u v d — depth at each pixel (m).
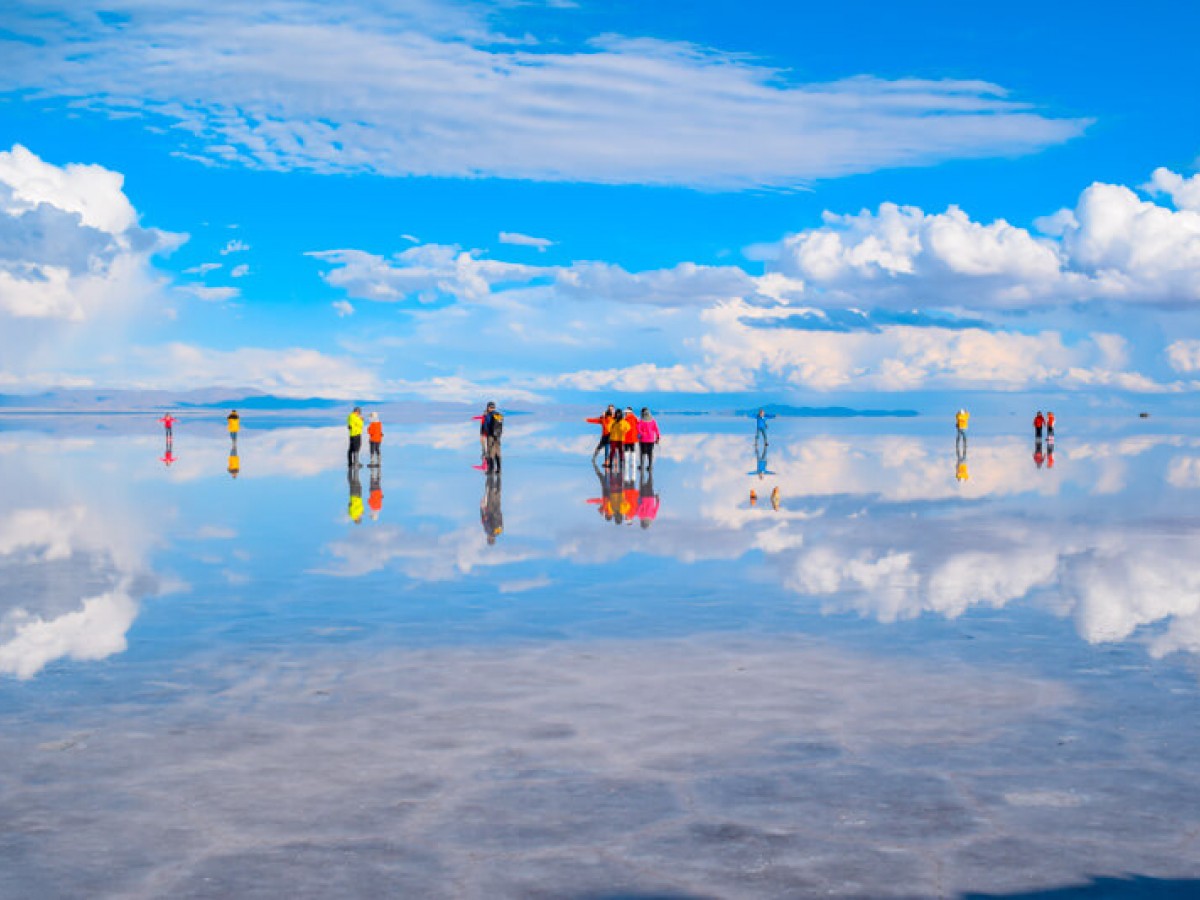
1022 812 4.89
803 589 10.90
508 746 5.84
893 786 5.23
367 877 4.23
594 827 4.73
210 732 6.11
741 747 5.82
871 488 24.28
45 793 5.14
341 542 14.60
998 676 7.37
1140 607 9.89
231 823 4.77
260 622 9.25
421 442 53.09
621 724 6.25
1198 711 6.52
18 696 6.89
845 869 4.30
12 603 10.13
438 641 8.49
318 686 7.12
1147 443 56.97
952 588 10.92
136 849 4.50
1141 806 4.97
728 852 4.46
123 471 29.52
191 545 14.30
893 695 6.89
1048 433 42.72
